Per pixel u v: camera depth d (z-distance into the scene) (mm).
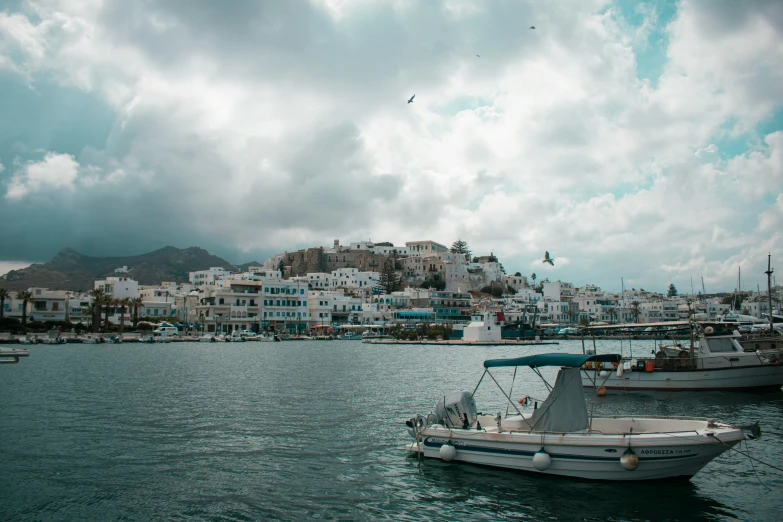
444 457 24406
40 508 20094
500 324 159875
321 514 19562
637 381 48406
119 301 146000
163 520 19109
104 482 22750
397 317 192000
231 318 162250
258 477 23328
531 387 52031
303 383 52781
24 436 30172
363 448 27688
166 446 28203
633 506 19812
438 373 64312
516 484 21797
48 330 139625
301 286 175625
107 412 36938
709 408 39438
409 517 19250
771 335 65312
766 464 23281
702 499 20406
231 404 40250
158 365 71188
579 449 21641
